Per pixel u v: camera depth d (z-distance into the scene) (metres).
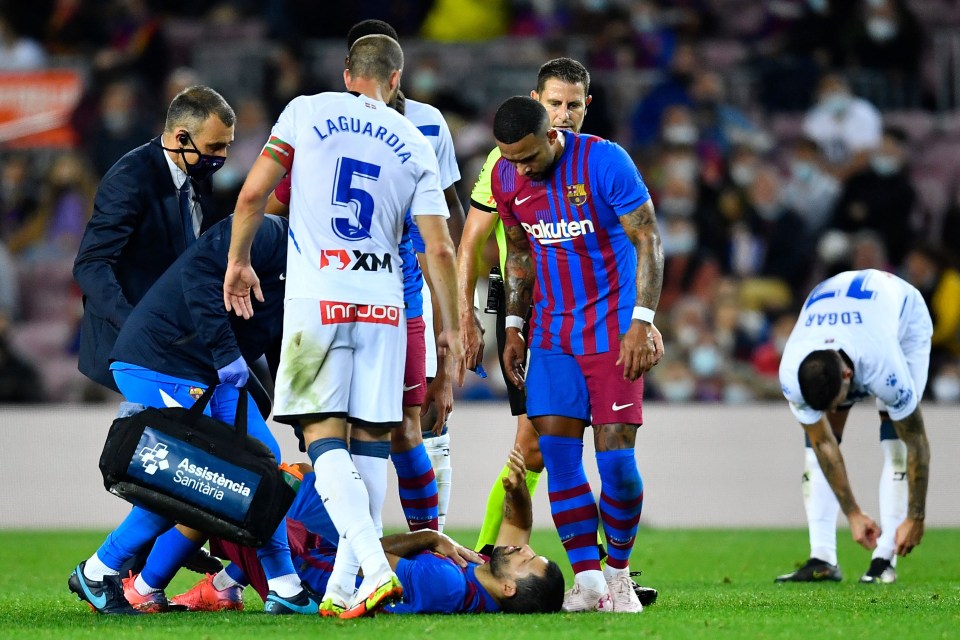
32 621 17.23
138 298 20.33
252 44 58.28
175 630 15.88
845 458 39.62
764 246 50.50
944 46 57.78
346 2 57.69
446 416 22.34
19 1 57.44
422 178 17.62
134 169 20.00
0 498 40.44
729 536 36.91
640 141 54.00
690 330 46.31
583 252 18.73
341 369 17.14
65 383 49.28
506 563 18.00
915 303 24.55
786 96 56.81
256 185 17.11
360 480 17.00
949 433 40.00
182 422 17.39
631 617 17.48
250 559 18.48
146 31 54.75
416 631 15.60
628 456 18.58
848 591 22.52
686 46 54.91
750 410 41.03
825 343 23.34
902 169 51.00
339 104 17.41
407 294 20.42
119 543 18.09
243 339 18.75
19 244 52.97
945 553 31.50
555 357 18.89
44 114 54.22
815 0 57.31
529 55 57.34
